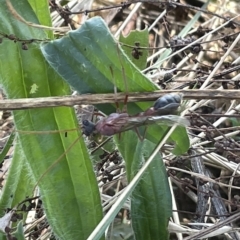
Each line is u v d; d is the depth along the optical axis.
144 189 0.12
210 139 0.12
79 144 0.11
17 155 0.12
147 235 0.12
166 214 0.12
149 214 0.12
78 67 0.10
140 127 0.11
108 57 0.10
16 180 0.13
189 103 0.15
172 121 0.10
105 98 0.10
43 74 0.11
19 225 0.11
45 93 0.11
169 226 0.13
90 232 0.12
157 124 0.10
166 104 0.10
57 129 0.11
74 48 0.10
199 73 0.16
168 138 0.11
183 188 0.13
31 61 0.11
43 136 0.11
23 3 0.10
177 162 0.13
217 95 0.11
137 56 0.13
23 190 0.13
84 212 0.12
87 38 0.10
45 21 0.11
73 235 0.12
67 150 0.11
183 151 0.11
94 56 0.10
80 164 0.11
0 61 0.11
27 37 0.11
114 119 0.10
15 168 0.12
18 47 0.11
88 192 0.11
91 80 0.10
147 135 0.11
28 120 0.11
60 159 0.11
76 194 0.11
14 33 0.11
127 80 0.10
